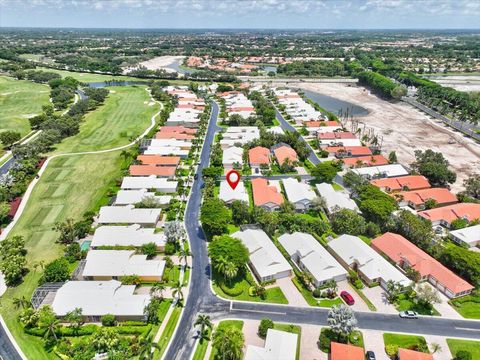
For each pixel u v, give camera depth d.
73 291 87.69
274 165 175.25
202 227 123.38
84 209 134.00
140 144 192.50
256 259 101.50
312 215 131.62
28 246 112.31
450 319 86.25
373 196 128.75
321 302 91.19
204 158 184.00
